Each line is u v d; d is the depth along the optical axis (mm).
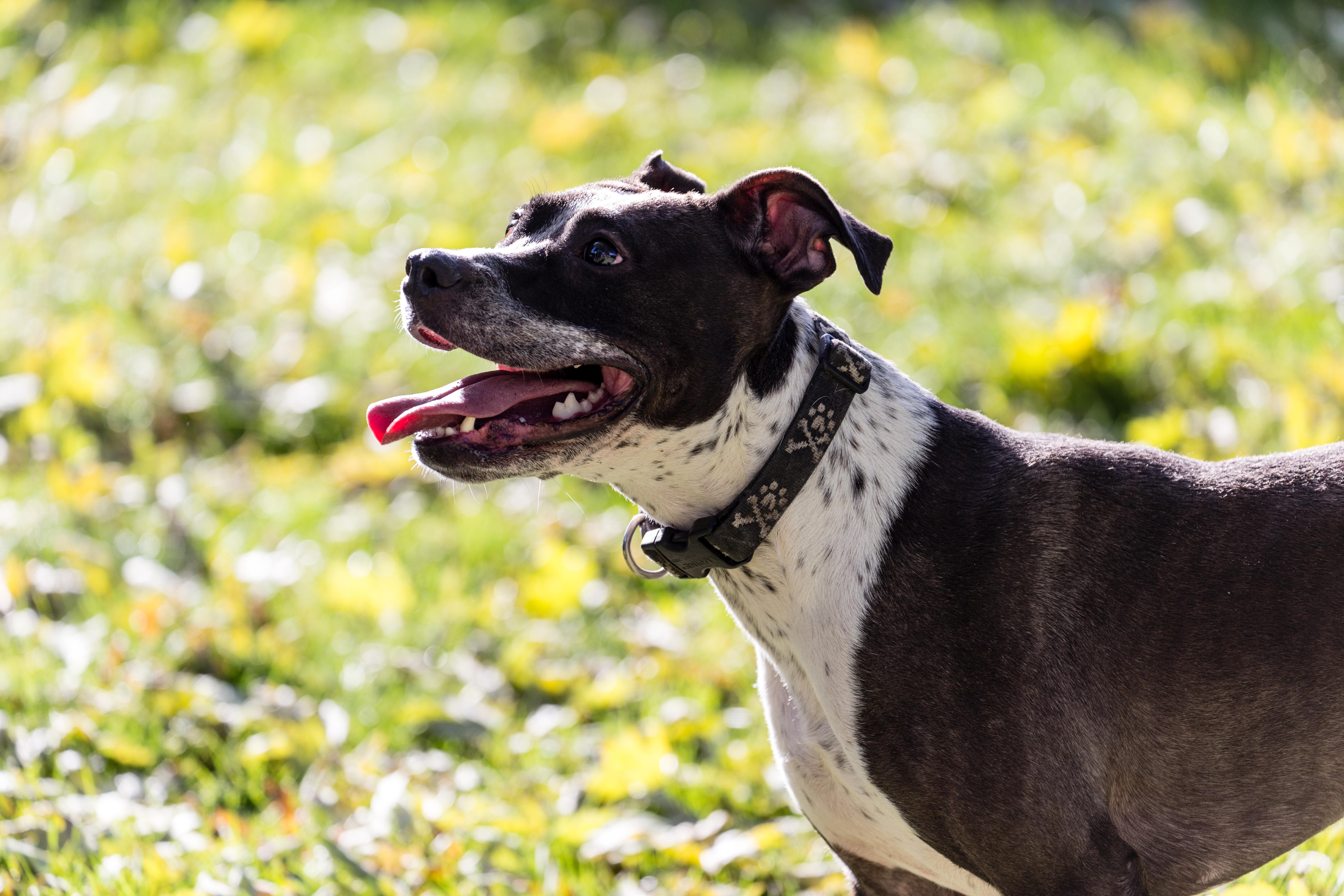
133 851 4844
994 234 8969
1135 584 3807
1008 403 7543
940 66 11102
